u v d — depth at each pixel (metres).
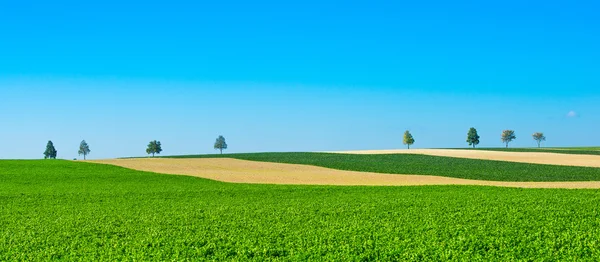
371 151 103.50
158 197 34.72
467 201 29.56
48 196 34.91
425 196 33.12
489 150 107.44
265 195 35.62
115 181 47.59
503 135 155.12
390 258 16.91
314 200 32.22
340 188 39.81
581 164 71.44
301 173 61.25
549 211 25.12
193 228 22.48
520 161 77.31
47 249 18.47
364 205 28.86
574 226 21.14
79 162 68.19
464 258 16.50
